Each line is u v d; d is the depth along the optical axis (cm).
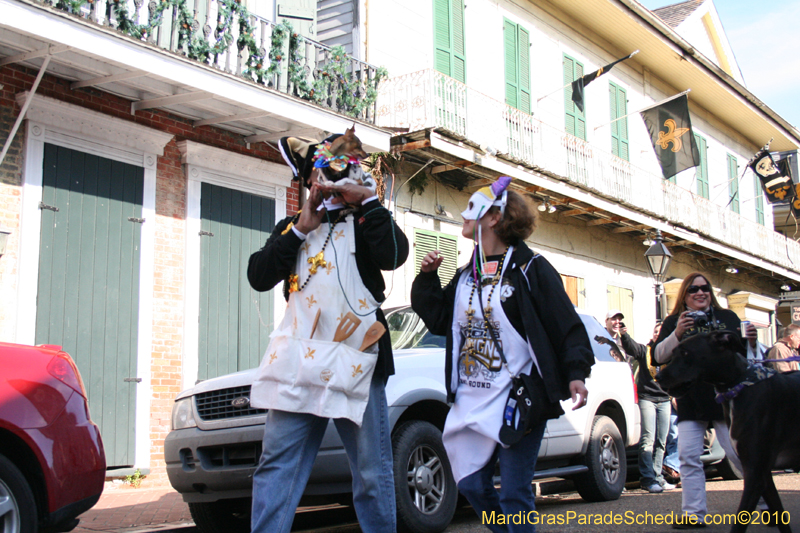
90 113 857
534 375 332
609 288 1848
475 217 349
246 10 959
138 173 912
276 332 337
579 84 1538
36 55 770
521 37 1678
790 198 2136
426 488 522
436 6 1470
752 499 430
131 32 832
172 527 584
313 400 321
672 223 1909
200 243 974
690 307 527
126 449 862
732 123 2570
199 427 528
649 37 1928
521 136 1477
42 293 803
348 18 1323
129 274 890
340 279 330
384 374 344
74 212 841
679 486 885
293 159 351
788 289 2722
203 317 967
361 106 1103
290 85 1035
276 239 341
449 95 1316
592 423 707
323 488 487
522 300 333
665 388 458
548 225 1667
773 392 436
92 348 843
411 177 1290
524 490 329
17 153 801
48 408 395
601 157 1705
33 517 374
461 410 346
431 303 366
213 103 947
